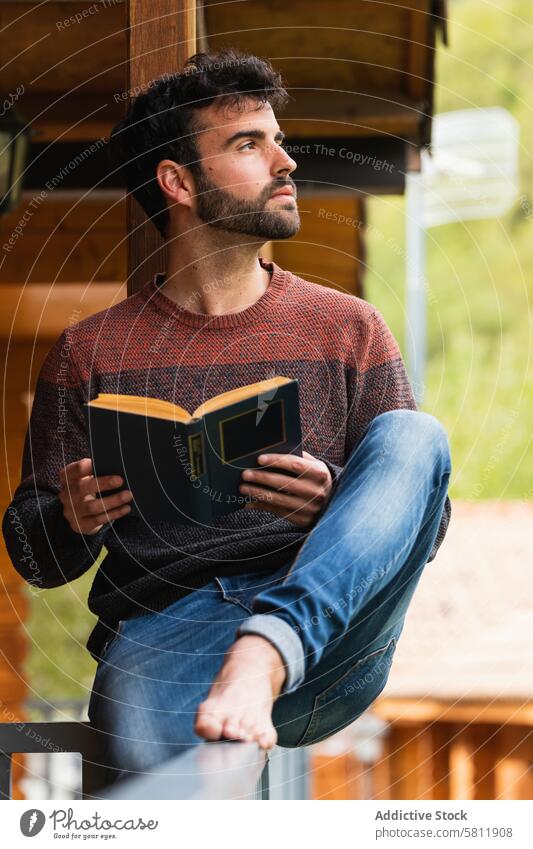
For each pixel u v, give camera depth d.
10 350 6.19
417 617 7.43
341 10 3.89
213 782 1.36
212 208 2.08
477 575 7.86
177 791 1.35
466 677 6.68
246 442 1.81
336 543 1.59
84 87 4.27
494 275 16.31
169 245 2.17
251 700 1.42
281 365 2.06
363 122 4.21
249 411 1.80
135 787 1.41
